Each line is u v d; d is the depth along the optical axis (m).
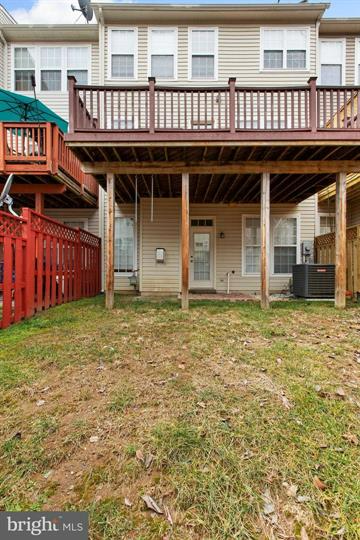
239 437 2.00
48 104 9.74
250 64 8.96
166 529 1.50
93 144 5.46
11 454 1.89
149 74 8.98
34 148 6.80
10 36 9.59
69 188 7.66
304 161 6.14
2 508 1.58
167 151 5.79
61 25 9.29
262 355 3.26
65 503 1.61
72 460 1.86
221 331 4.17
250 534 1.47
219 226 9.34
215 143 5.46
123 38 9.01
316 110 5.51
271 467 1.80
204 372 2.88
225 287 9.31
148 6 8.54
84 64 9.73
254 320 4.82
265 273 6.01
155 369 2.96
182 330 4.22
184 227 6.04
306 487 1.69
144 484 1.71
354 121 6.00
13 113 7.92
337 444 1.97
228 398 2.42
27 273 4.98
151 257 9.14
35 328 4.34
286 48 8.96
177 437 1.99
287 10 8.62
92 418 2.21
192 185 7.64
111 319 4.93
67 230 6.86
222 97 8.29
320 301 7.05
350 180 7.95
